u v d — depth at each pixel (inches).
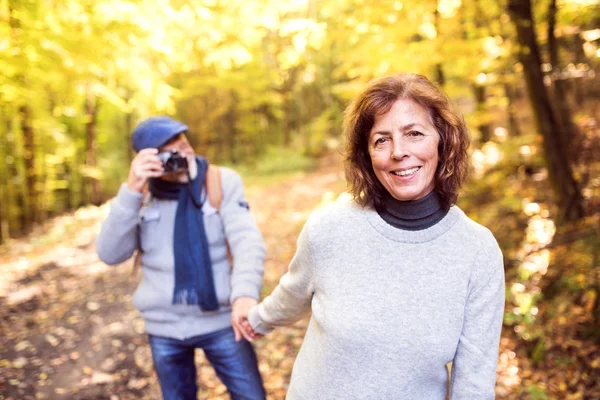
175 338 77.9
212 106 932.6
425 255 46.5
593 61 249.4
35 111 371.9
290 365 141.3
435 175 47.8
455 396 46.8
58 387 133.8
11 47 193.5
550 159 205.0
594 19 211.0
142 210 77.4
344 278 47.8
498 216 233.1
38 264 266.8
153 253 77.8
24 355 153.1
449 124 46.8
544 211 223.1
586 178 227.3
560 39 263.0
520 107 423.2
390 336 45.9
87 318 185.3
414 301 46.0
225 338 78.4
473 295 46.5
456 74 266.5
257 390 78.7
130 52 214.8
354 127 48.4
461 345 46.8
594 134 258.7
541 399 119.1
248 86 713.6
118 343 162.1
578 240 177.3
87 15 187.9
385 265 46.9
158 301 77.2
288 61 243.1
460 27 242.4
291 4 199.2
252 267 75.7
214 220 78.2
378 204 48.9
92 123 572.4
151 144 76.4
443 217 47.5
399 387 46.6
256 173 756.0
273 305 61.0
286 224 337.1
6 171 468.1
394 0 231.1
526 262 182.2
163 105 257.9
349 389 47.2
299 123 996.6
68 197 699.4
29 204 460.8
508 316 155.2
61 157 541.6
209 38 208.5
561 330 140.3
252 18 200.5
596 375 121.7
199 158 81.4
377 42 249.3
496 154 302.7
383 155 46.2
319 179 557.9
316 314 49.6
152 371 142.6
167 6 188.4
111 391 132.1
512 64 242.8
